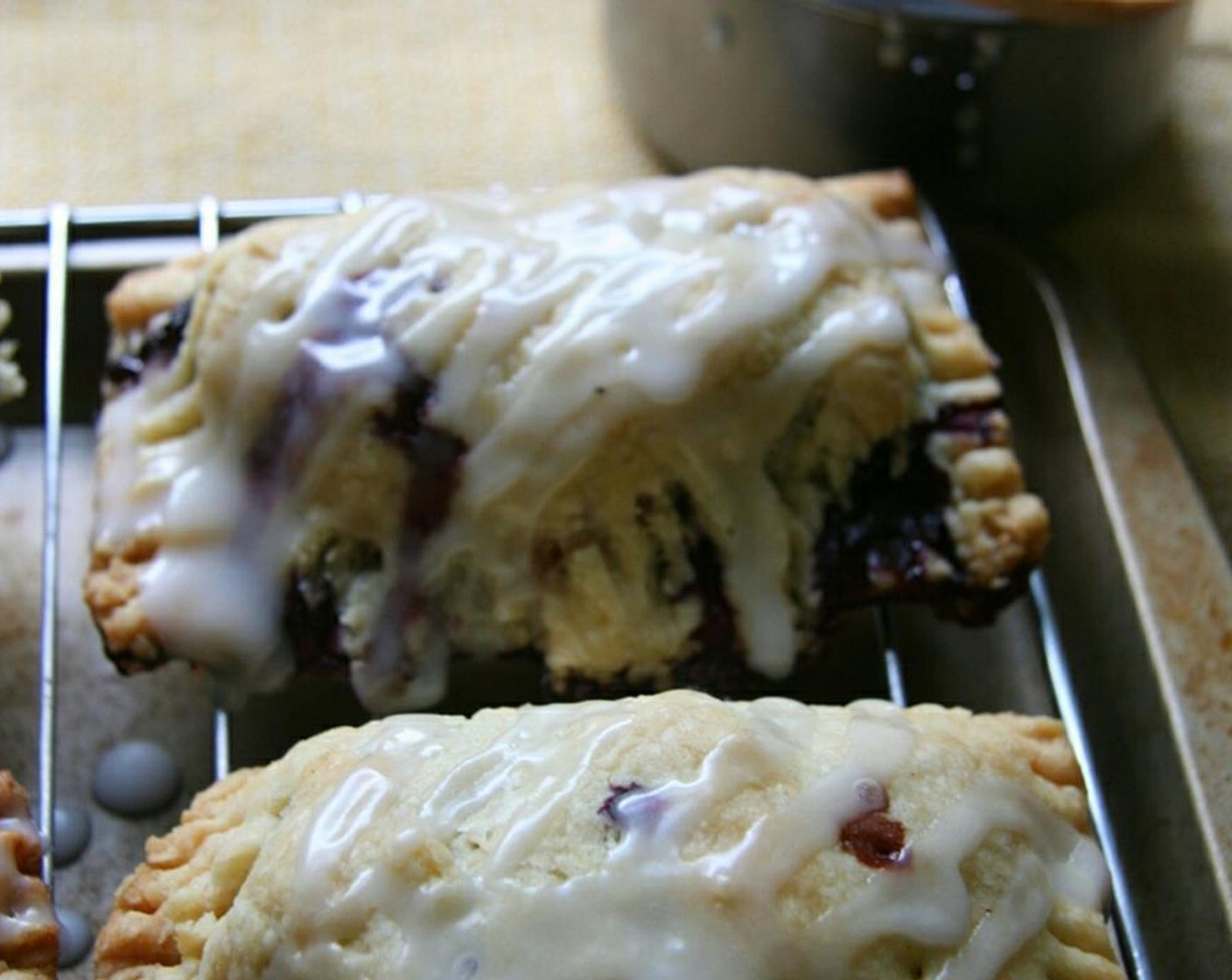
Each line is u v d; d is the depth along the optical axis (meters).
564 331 0.28
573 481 0.28
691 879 0.24
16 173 0.36
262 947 0.24
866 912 0.24
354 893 0.24
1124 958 0.29
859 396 0.29
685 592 0.29
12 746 0.30
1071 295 0.33
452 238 0.29
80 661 0.31
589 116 0.37
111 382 0.30
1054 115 0.34
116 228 0.33
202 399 0.29
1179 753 0.29
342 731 0.27
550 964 0.23
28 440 0.33
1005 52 0.33
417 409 0.28
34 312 0.33
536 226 0.30
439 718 0.26
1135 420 0.32
